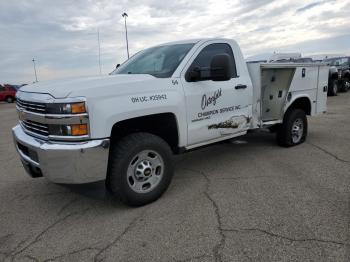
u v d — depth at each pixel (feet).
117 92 11.10
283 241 9.38
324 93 21.80
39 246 9.96
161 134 13.66
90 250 9.57
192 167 16.88
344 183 13.60
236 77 15.74
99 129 10.59
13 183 15.93
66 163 10.48
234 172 15.67
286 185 13.64
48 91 10.89
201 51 14.35
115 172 11.37
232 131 15.67
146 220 11.14
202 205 12.07
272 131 20.34
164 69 13.73
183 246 9.43
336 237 9.46
